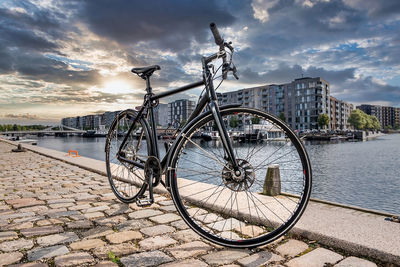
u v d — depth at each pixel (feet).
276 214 8.09
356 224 7.12
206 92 7.05
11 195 12.83
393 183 57.62
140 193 9.52
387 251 5.58
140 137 9.14
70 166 23.68
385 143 188.75
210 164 6.59
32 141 116.26
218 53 7.07
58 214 9.57
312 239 6.76
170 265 5.78
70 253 6.38
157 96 8.60
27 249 6.63
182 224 8.32
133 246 6.75
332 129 338.54
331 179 63.10
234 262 5.89
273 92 315.58
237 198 10.11
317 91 280.92
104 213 9.62
